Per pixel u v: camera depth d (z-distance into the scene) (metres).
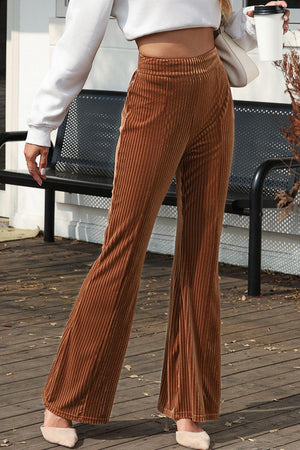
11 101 7.86
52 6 7.45
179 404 3.34
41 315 5.15
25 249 7.09
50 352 4.45
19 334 4.75
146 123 3.04
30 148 3.16
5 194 8.16
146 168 3.06
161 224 7.04
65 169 7.10
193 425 3.35
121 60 7.05
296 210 6.23
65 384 3.27
